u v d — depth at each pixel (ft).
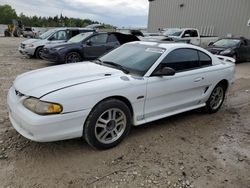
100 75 11.52
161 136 12.97
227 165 10.74
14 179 9.02
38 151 10.83
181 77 13.52
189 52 14.48
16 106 10.11
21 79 11.55
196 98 14.96
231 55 43.93
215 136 13.43
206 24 70.08
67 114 9.68
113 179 9.33
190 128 14.23
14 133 12.30
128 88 11.26
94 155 10.78
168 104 13.37
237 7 62.34
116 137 11.51
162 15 84.07
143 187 9.00
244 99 20.97
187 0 74.38
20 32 128.36
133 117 12.02
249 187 9.42
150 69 12.39
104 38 34.91
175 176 9.74
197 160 10.95
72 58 32.78
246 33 61.26
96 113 10.45
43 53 33.37
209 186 9.32
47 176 9.27
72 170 9.70
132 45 15.16
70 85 10.18
